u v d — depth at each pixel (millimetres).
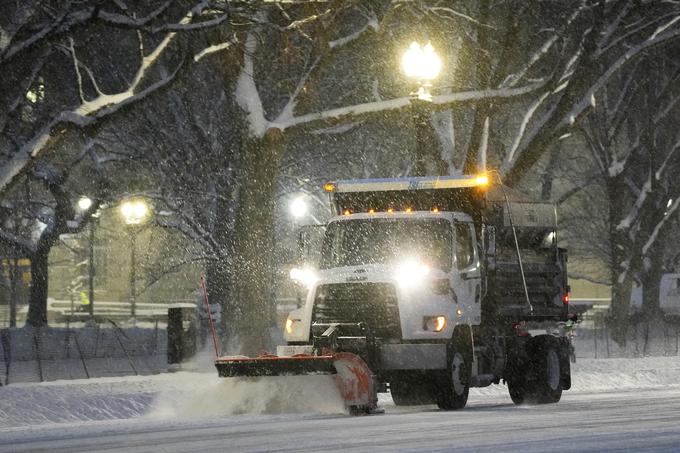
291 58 81625
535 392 57938
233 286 84938
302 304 54344
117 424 45031
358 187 57719
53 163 126688
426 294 51312
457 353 52594
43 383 65188
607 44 89375
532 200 59625
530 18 99250
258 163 82625
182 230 116188
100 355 100625
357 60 104438
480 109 86750
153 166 114312
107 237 168500
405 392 55562
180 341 83438
